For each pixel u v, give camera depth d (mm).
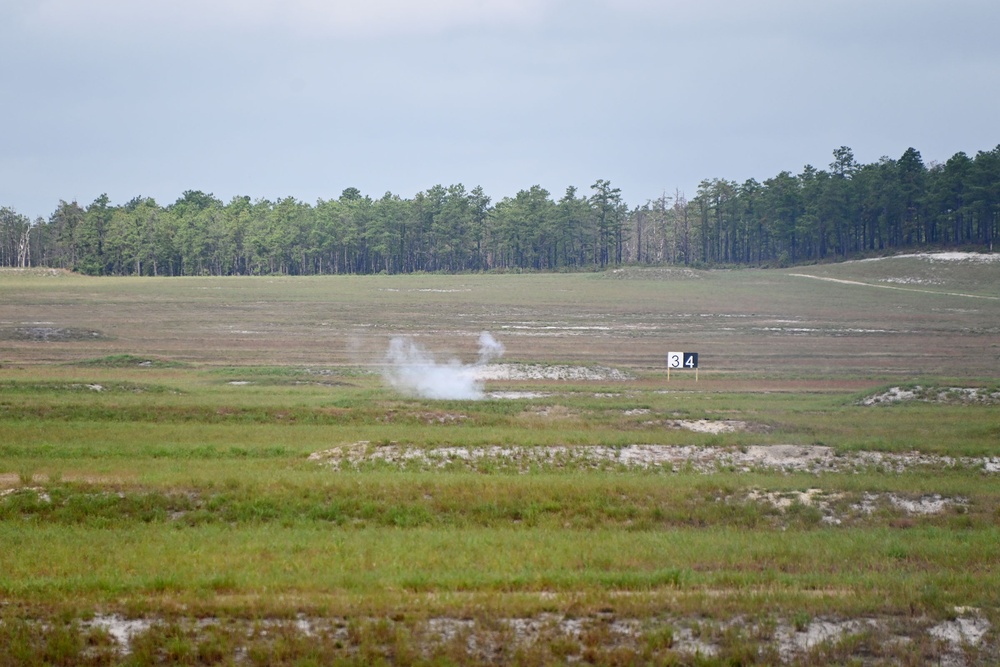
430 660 50594
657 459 112188
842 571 67750
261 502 84688
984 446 119438
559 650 52125
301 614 56031
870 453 115812
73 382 169625
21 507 82875
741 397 181000
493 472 103062
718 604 58656
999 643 55281
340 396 167500
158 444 115188
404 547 71438
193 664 50562
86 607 56125
